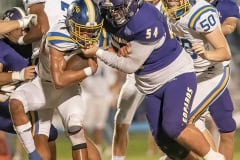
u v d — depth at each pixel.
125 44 15.11
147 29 14.69
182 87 15.45
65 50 15.10
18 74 15.92
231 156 17.62
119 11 14.57
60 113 16.06
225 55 15.60
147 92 15.78
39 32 15.97
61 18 15.78
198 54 15.52
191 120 16.34
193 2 15.84
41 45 15.52
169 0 15.80
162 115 15.60
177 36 16.28
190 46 16.34
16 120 15.73
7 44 16.58
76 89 16.09
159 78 15.49
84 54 15.09
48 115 16.45
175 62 15.49
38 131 16.44
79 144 15.76
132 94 17.70
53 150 17.23
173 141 15.99
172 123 15.30
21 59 16.58
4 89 16.52
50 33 15.10
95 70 15.27
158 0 16.89
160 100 15.77
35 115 16.42
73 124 15.69
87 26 14.78
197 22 15.70
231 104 17.59
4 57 16.47
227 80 16.97
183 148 16.06
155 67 15.43
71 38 15.02
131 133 33.34
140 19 14.66
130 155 27.55
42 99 15.90
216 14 15.82
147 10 14.80
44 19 16.09
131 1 14.53
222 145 17.67
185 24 15.90
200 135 15.42
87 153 15.87
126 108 17.83
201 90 16.67
